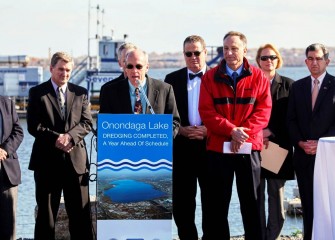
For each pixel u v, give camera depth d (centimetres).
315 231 810
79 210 869
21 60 5556
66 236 945
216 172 830
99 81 4894
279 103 920
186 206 911
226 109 827
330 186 787
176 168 908
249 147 810
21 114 4744
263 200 920
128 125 737
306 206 873
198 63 901
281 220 934
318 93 872
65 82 865
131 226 743
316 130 869
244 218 833
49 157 859
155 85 845
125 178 740
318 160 804
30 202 1805
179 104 906
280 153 909
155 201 742
